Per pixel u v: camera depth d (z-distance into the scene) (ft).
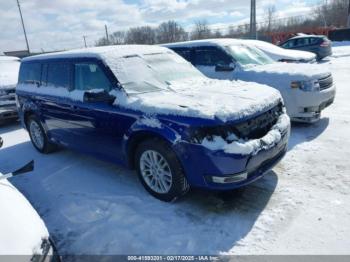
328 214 10.36
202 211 11.09
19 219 7.17
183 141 10.16
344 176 12.75
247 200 11.54
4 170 16.90
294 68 19.74
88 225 10.94
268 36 107.14
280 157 11.94
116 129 12.46
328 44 55.31
